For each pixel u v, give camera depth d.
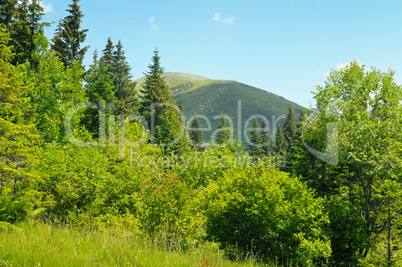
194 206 9.66
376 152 13.25
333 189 14.45
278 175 12.10
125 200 9.88
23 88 9.57
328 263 11.20
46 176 8.96
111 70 42.44
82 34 31.03
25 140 8.58
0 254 3.93
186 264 5.44
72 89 20.61
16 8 22.08
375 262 12.35
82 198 10.27
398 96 14.66
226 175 11.88
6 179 7.47
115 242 5.75
